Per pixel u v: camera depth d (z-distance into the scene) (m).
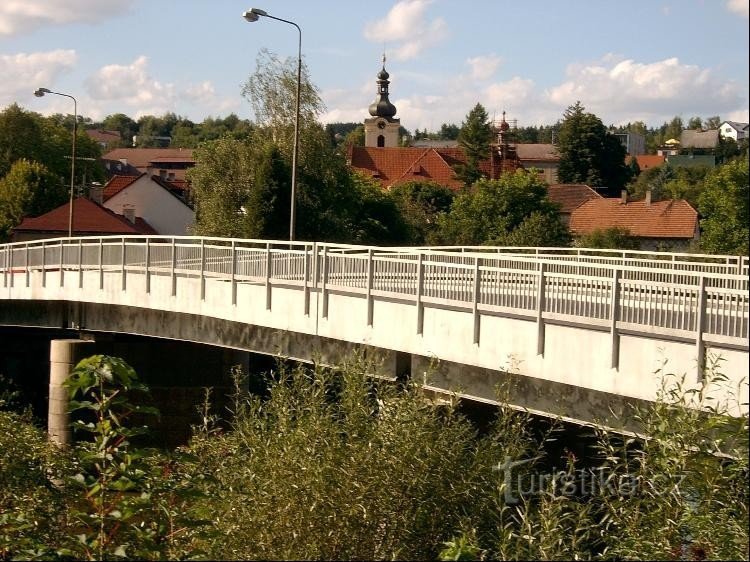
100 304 33.31
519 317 16.41
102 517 10.87
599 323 14.83
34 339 50.62
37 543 11.62
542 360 15.95
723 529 10.89
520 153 177.75
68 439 33.75
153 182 84.50
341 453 12.59
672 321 13.77
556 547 11.38
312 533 11.99
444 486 12.53
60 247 33.81
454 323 17.77
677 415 11.56
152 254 28.48
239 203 56.97
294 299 22.44
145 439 35.00
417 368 19.17
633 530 11.41
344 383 14.16
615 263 27.62
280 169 54.75
